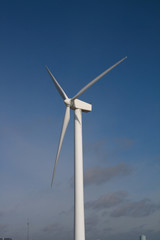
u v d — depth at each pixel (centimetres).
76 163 2795
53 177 2986
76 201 2681
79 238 2580
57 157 3031
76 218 2634
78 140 2877
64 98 3109
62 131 3030
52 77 3247
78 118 2958
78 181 2734
